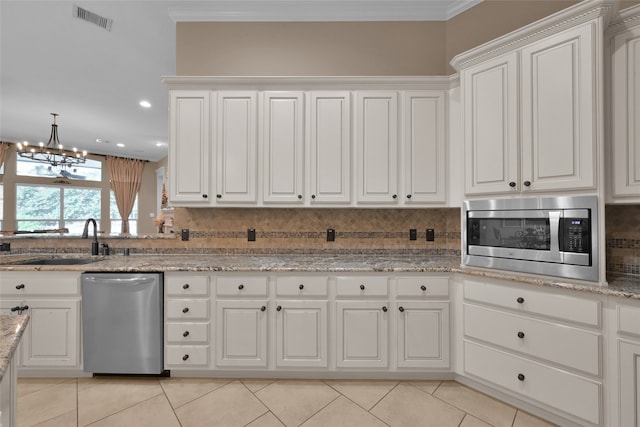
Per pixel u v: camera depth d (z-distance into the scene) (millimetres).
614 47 1563
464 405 1780
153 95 4156
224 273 2020
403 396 1864
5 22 2635
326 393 1893
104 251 2488
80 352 2010
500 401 1816
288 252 2535
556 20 1596
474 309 1877
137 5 2465
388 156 2242
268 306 2018
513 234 1769
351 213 2539
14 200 6496
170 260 2324
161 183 8492
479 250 1894
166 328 2010
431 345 1984
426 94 2232
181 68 2584
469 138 1941
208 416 1685
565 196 1592
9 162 6434
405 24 2598
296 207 2318
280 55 2604
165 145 6855
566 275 1572
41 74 3564
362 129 2248
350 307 1997
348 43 2607
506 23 2293
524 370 1677
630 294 1370
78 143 6676
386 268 1984
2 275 1978
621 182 1540
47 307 1992
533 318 1648
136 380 2027
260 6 2523
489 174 1846
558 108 1610
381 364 1995
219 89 2285
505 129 1788
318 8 2549
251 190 2264
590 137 1519
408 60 2594
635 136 1514
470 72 1940
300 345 2008
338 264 2123
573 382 1522
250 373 2059
